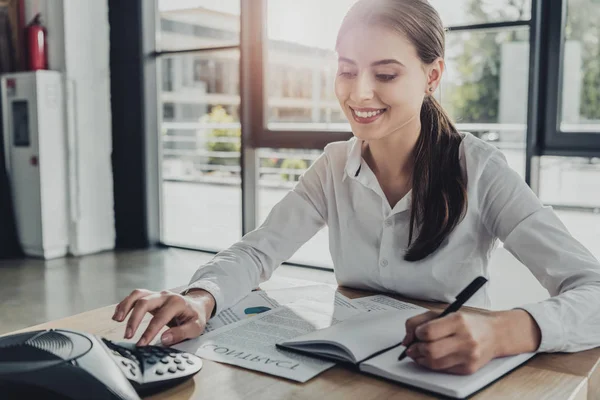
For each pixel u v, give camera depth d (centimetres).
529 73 283
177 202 652
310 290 113
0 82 421
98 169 442
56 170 419
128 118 442
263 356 79
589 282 91
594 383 76
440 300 110
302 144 367
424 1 97
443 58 100
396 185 112
